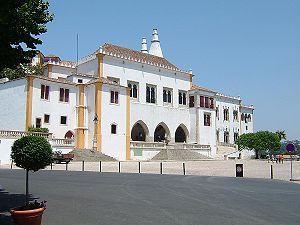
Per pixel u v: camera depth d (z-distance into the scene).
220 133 89.94
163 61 76.81
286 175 29.64
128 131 58.06
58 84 54.06
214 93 76.50
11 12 10.74
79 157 47.06
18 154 9.58
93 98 55.31
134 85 66.06
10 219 10.23
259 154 81.62
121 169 34.22
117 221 10.33
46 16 12.38
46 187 18.23
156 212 11.66
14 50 11.44
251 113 102.75
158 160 57.09
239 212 11.66
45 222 10.23
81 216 11.05
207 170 34.66
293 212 11.67
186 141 73.50
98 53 61.62
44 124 51.78
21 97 51.34
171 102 71.69
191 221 10.30
